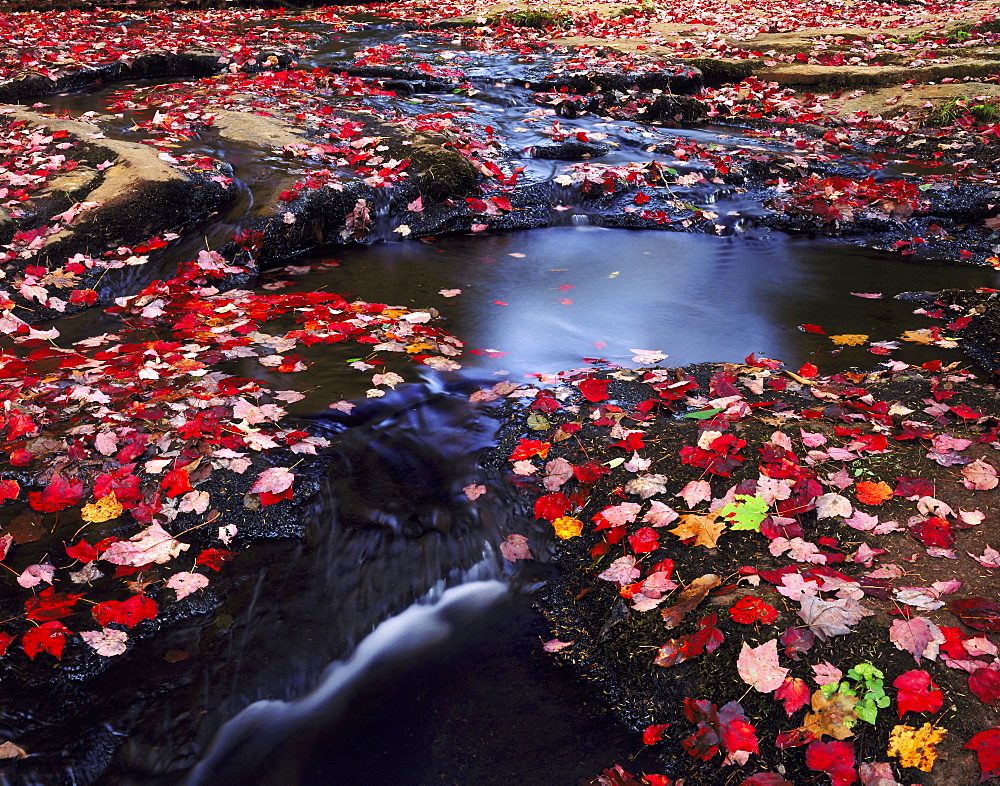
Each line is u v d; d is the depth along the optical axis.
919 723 1.99
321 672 2.42
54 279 4.68
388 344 3.99
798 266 5.48
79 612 2.40
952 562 2.45
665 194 6.54
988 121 8.30
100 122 6.96
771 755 2.03
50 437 3.03
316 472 2.98
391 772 2.13
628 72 9.19
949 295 4.79
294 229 5.52
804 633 2.21
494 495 3.01
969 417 3.23
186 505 2.77
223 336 4.06
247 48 9.98
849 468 2.88
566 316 4.60
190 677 2.33
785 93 9.95
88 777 2.09
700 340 4.30
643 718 2.24
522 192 6.37
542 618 2.61
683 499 2.81
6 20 11.56
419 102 8.41
